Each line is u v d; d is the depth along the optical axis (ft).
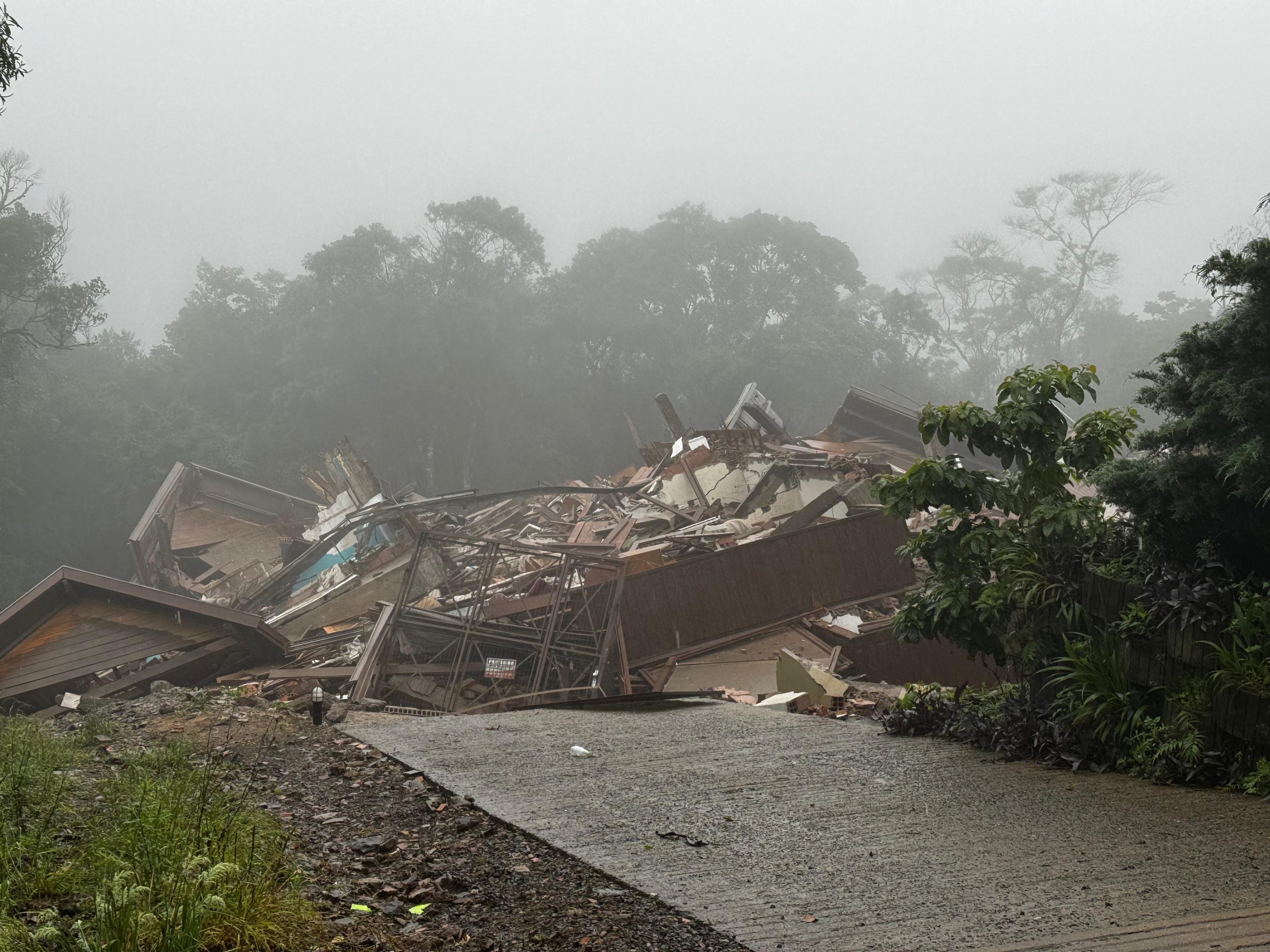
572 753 30.09
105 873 14.70
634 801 23.84
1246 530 25.95
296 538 121.39
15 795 19.24
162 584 109.60
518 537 87.92
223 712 39.60
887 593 63.52
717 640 60.54
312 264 205.57
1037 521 30.27
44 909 13.94
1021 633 30.96
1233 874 16.84
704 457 88.94
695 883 17.57
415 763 28.84
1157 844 18.86
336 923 14.83
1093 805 22.21
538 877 18.19
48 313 158.51
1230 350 25.13
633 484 97.91
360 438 200.13
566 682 54.49
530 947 14.84
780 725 35.55
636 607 59.77
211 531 123.13
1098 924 14.89
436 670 53.01
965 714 31.58
